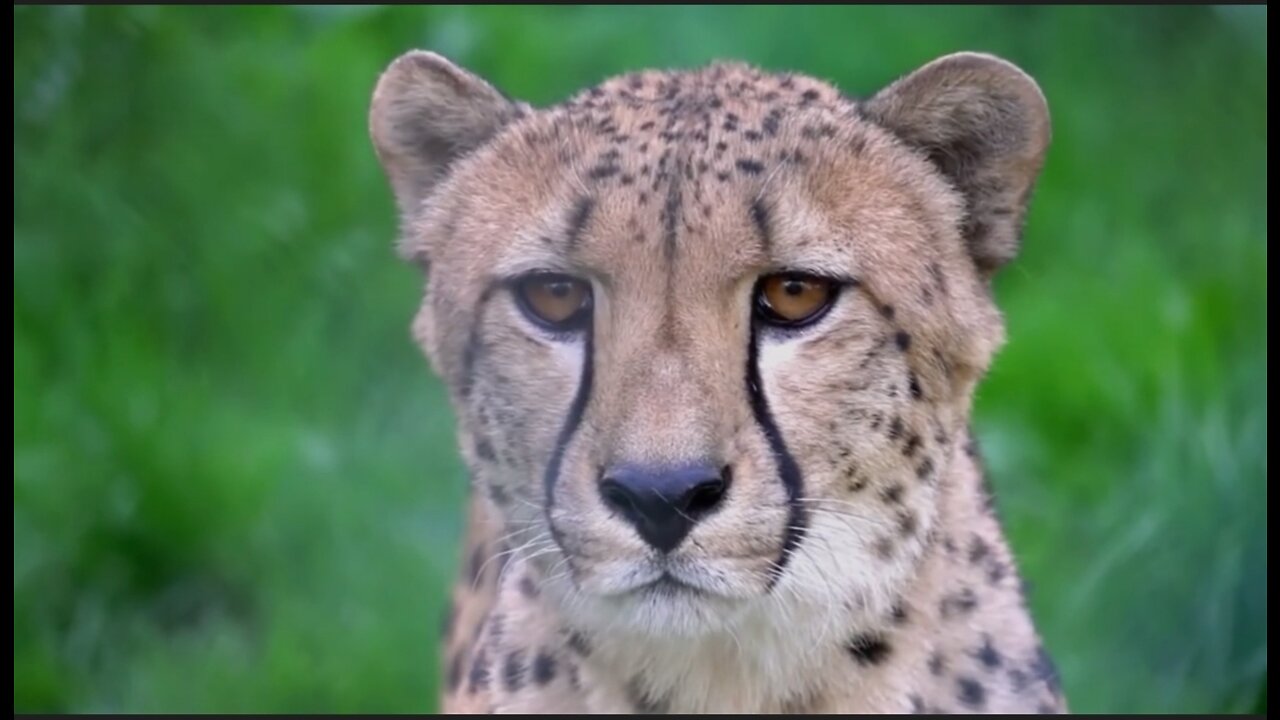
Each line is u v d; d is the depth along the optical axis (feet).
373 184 48.24
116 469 42.16
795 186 24.76
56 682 39.68
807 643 25.90
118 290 45.32
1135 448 42.63
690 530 23.88
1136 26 54.90
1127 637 38.19
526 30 51.75
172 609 41.70
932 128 26.30
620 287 24.50
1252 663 37.09
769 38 52.85
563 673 26.89
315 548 42.27
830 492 24.90
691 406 23.88
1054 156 51.65
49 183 45.55
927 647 26.43
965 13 55.01
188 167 47.11
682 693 26.48
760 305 24.62
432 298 26.94
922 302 25.35
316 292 46.75
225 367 45.65
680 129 25.31
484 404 25.96
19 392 42.75
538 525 25.45
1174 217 50.75
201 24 49.24
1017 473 42.45
